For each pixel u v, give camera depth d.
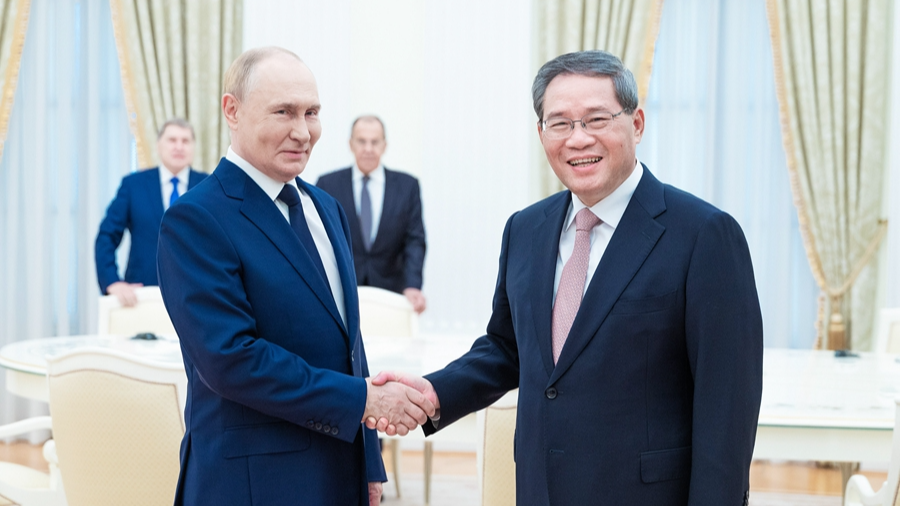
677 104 4.79
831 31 4.51
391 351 3.16
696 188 4.80
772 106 4.73
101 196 5.04
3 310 5.00
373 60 4.87
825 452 2.26
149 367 2.23
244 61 1.63
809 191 4.59
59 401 2.31
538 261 1.61
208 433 1.61
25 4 4.87
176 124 4.23
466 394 1.80
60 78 4.98
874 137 4.50
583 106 1.48
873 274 4.56
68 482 2.36
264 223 1.63
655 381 1.47
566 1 4.68
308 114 1.65
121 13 4.86
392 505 3.91
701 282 1.44
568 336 1.50
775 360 3.14
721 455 1.40
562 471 1.49
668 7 4.78
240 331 1.53
